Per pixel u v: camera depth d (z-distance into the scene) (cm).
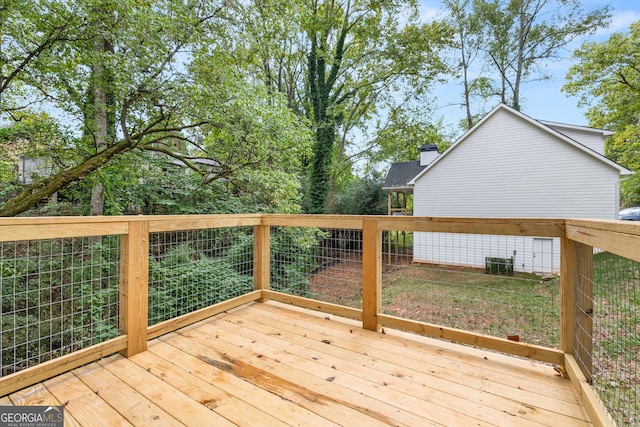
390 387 168
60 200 557
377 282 243
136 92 437
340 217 262
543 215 866
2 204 466
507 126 905
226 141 556
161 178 554
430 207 1023
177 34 454
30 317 352
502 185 916
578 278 174
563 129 1030
